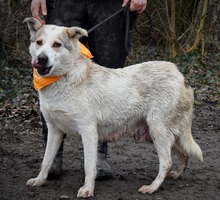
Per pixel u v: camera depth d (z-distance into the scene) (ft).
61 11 18.34
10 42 44.86
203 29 51.62
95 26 17.78
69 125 16.20
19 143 23.40
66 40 15.67
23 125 26.66
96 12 18.33
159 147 16.65
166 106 16.53
